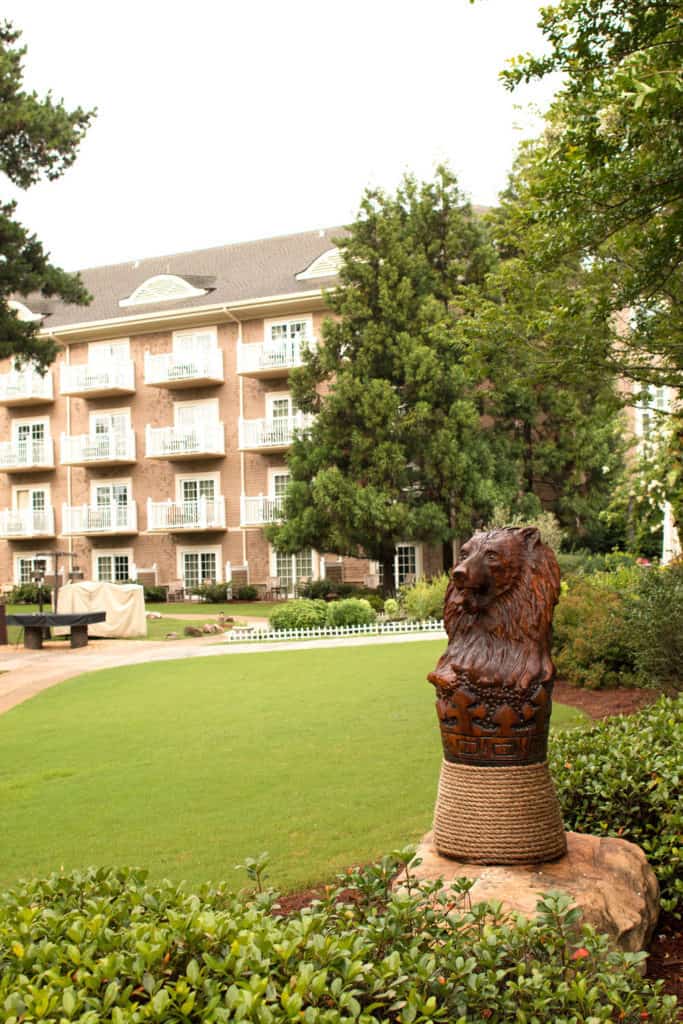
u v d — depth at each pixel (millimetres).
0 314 19078
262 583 32562
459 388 25672
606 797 4473
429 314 25531
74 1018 2133
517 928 2672
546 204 7289
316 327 31766
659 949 3688
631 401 9094
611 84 5426
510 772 3604
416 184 27562
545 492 28984
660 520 12336
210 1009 2105
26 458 35906
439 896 3090
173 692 12016
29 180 18672
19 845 5488
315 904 3010
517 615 3664
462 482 25609
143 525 34656
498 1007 2398
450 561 29281
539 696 3586
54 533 35906
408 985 2334
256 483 32906
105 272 40000
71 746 8641
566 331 8234
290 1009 2064
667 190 6133
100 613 20266
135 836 5586
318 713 9750
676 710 5879
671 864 4027
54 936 2588
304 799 6301
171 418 34219
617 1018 2590
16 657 18281
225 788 6707
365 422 25703
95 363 34344
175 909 2793
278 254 36375
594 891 3350
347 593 29625
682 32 5328
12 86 18047
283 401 32406
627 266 8320
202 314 32750
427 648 15984
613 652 10609
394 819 5719
